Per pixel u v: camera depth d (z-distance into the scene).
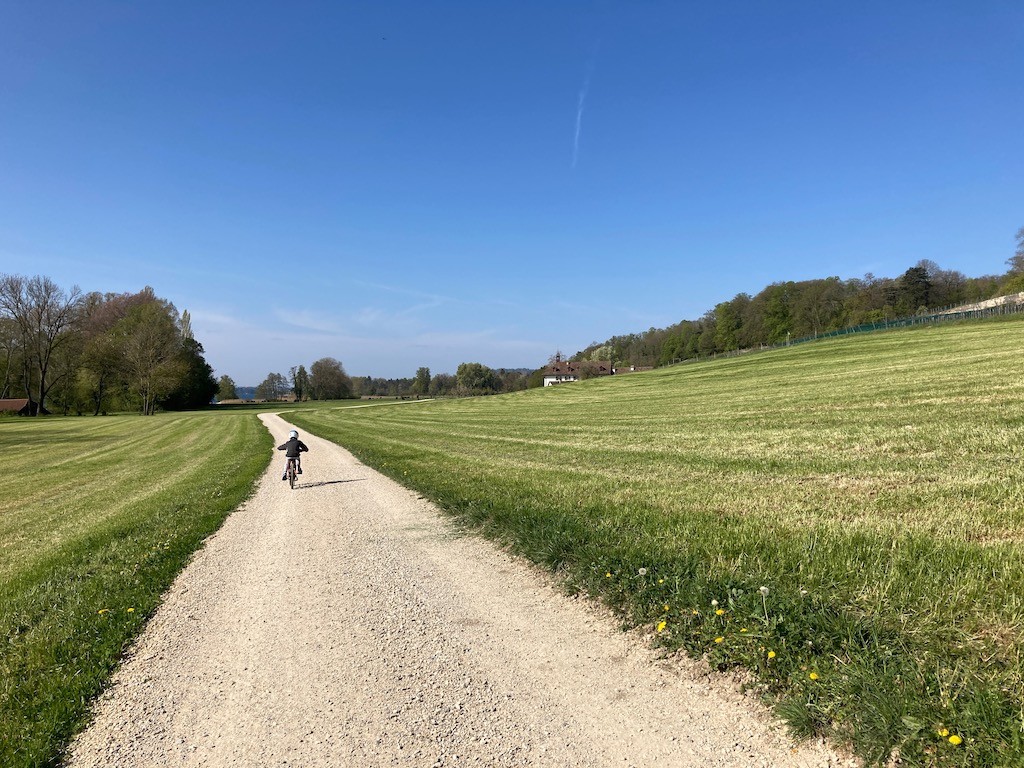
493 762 3.29
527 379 147.75
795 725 3.30
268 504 12.53
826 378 33.00
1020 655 3.33
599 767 3.18
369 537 8.79
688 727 3.47
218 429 45.84
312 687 4.31
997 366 24.02
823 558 5.10
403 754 3.43
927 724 3.00
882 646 3.64
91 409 86.81
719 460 12.13
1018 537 5.41
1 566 8.92
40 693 4.35
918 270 81.94
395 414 55.81
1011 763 2.70
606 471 11.97
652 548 5.99
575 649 4.59
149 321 82.75
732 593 4.61
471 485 11.47
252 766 3.42
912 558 4.91
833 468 9.89
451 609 5.62
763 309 99.25
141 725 3.96
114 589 6.75
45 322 78.31
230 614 5.95
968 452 9.82
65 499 16.41
